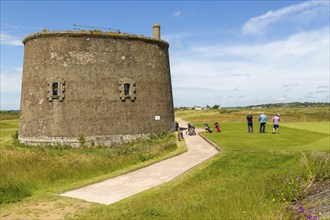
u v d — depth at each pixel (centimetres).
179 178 1484
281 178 1114
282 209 848
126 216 1003
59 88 2908
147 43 3247
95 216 1037
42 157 1962
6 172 1581
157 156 2012
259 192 1062
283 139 2397
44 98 2955
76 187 1403
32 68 3059
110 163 1786
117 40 3062
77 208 1138
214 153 1994
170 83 3616
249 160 1714
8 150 2333
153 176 1546
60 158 1933
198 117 6225
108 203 1180
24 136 3080
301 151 1733
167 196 1229
